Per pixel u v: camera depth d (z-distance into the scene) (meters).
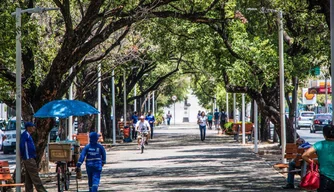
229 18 40.62
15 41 32.16
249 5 41.38
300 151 31.80
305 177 21.89
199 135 110.19
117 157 60.47
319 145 19.06
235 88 56.59
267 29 52.38
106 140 91.94
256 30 53.66
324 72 59.50
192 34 54.78
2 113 114.25
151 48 66.88
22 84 35.22
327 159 18.88
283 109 44.72
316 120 114.44
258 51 51.69
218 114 140.38
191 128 157.25
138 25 51.72
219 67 53.41
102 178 40.91
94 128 90.00
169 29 55.62
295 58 52.75
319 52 46.41
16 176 31.70
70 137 55.03
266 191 31.59
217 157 57.00
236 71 51.66
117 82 99.38
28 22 34.56
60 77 35.44
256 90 54.53
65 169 33.72
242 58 51.91
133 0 37.50
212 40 53.25
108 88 94.56
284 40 53.00
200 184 35.59
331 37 27.06
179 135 111.88
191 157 57.66
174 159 55.75
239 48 51.72
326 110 134.88
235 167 46.56
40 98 35.53
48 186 37.25
